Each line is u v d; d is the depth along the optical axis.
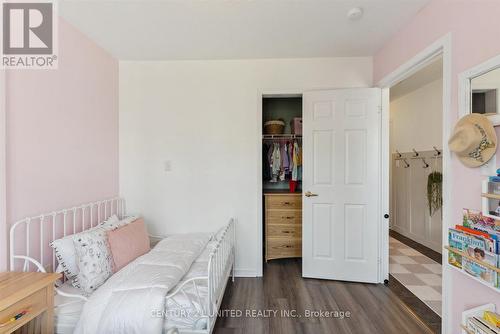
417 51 1.91
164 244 2.25
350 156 2.60
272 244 3.11
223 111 2.76
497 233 1.21
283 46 2.45
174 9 1.84
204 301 1.52
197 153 2.78
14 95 1.59
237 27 2.10
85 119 2.23
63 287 1.72
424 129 3.79
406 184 4.22
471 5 1.40
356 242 2.60
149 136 2.79
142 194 2.80
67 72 2.01
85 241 1.69
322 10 1.86
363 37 2.27
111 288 1.49
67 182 2.02
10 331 1.08
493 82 1.26
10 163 1.56
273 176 3.32
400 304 2.20
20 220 1.56
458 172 1.50
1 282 1.23
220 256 1.90
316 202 2.68
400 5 1.79
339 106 2.61
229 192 2.78
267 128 3.33
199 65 2.76
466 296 1.46
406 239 4.09
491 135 1.25
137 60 2.76
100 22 2.01
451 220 1.56
